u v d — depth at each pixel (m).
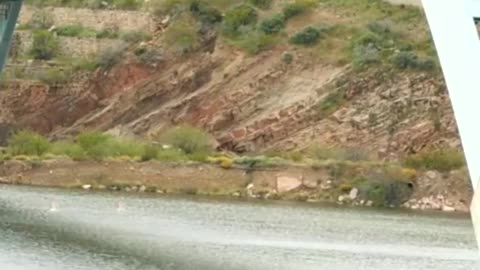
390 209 169.50
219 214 137.75
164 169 173.38
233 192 171.62
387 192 171.62
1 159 174.50
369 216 153.88
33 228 107.88
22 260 85.88
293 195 172.25
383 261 102.94
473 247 121.44
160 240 104.88
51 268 82.69
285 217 141.25
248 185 173.00
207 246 102.50
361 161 185.62
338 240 118.56
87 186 170.00
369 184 173.00
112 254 92.50
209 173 174.25
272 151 196.12
